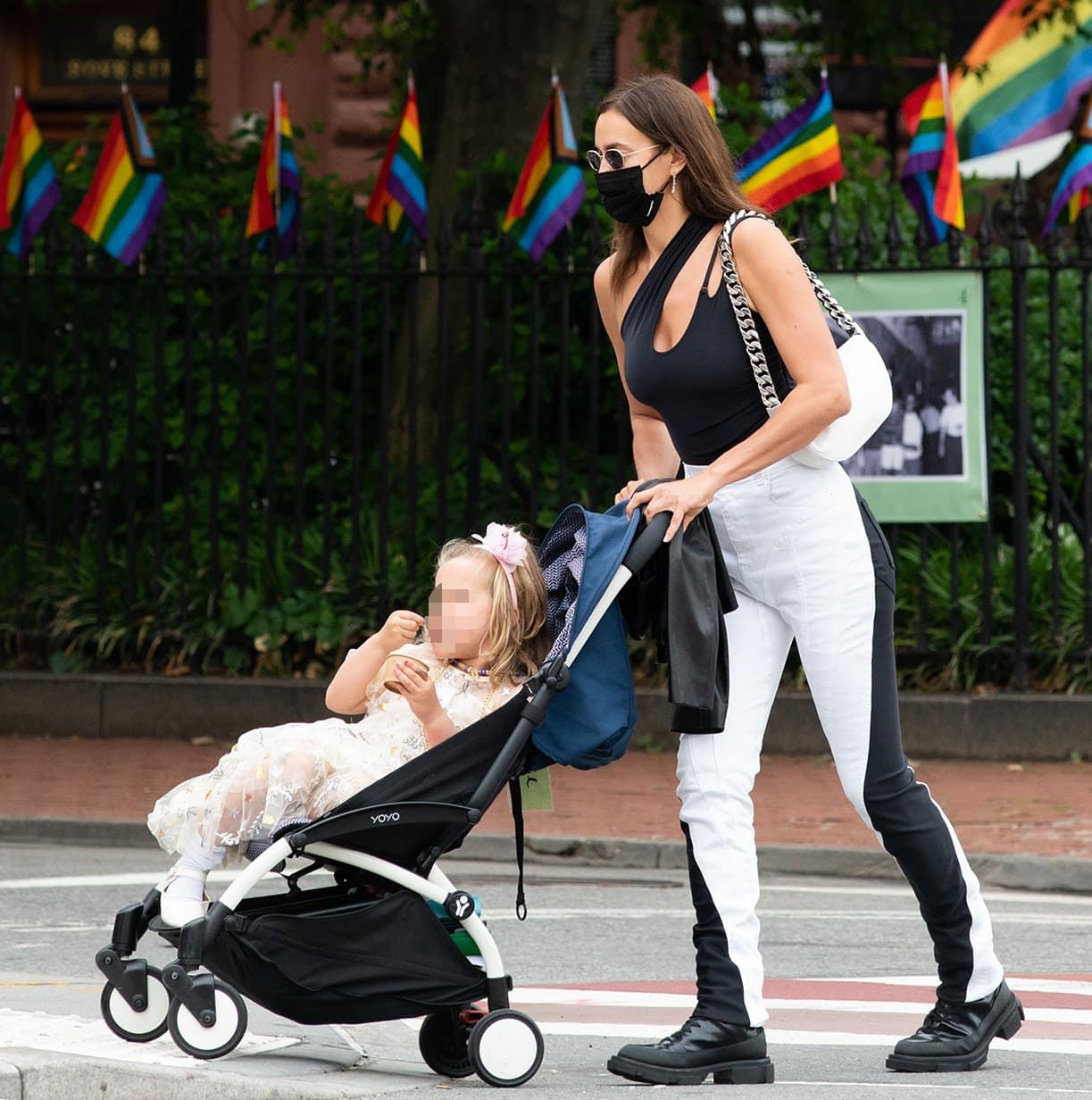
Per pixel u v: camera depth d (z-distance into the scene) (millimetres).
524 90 40656
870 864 26234
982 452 35656
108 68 65062
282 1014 13086
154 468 41094
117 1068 12414
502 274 37312
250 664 38594
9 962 19203
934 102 35000
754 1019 13172
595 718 13234
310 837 12773
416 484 38062
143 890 24172
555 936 21359
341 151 61188
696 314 13180
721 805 13258
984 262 35719
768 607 13445
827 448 13031
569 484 39406
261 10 62031
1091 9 37000
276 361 39844
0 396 42031
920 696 35000
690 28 50156
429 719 13234
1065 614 36719
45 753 35031
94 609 39406
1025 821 28578
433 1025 13609
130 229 37500
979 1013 13945
